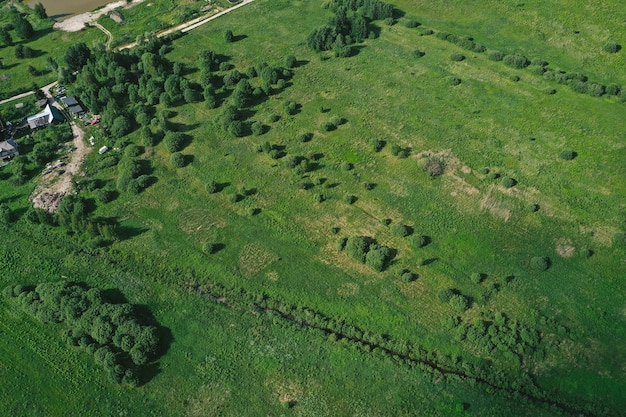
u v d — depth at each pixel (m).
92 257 90.50
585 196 93.44
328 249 89.38
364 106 115.50
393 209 94.56
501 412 69.50
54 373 76.25
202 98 120.31
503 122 108.69
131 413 72.12
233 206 97.31
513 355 73.94
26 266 90.12
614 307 78.81
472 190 96.12
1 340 80.38
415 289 82.81
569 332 76.38
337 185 99.31
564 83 115.69
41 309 81.44
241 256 89.31
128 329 77.69
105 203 99.38
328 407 71.19
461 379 72.50
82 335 79.25
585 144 102.19
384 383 73.00
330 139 108.44
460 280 83.44
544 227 89.50
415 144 105.81
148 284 86.19
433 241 88.94
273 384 73.94
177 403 72.75
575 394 70.81
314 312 81.31
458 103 114.12
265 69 121.56
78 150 110.75
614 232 87.56
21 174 104.50
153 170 105.00
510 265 84.81
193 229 93.94
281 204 96.94
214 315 81.75
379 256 84.94
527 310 79.25
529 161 100.25
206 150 108.19
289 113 114.69
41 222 95.31
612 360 73.44
